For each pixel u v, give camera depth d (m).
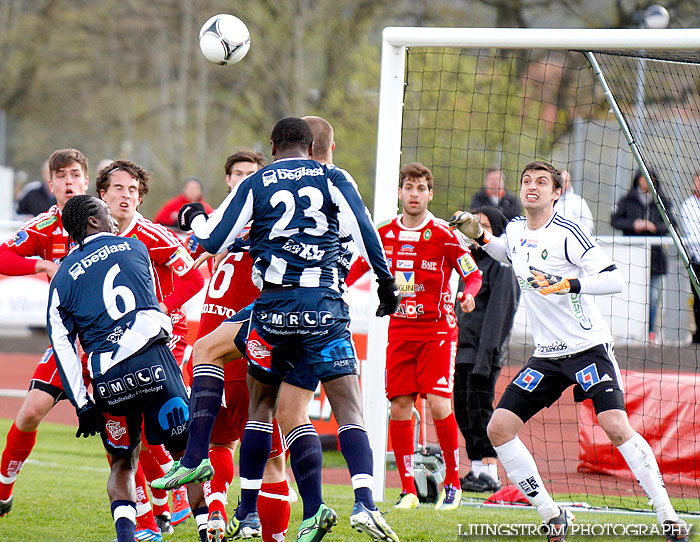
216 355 18.38
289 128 17.75
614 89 33.81
